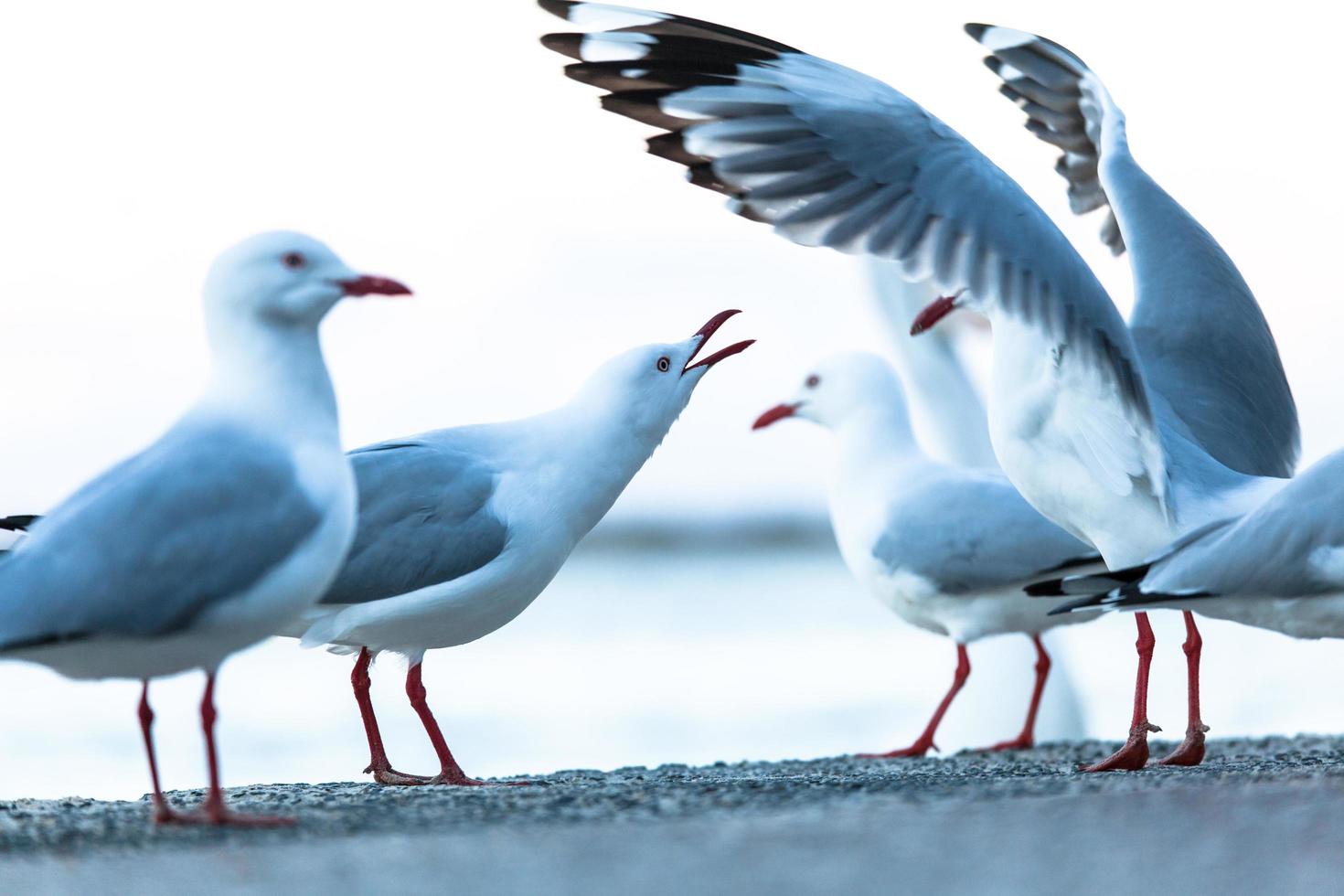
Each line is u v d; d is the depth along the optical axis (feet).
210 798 26.78
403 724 75.36
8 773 62.18
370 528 36.01
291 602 25.84
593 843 23.71
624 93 36.99
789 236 34.58
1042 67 44.42
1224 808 26.07
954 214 33.47
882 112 35.12
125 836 25.81
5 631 24.13
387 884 21.22
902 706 81.30
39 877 22.54
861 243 33.81
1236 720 74.84
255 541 25.18
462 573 36.52
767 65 36.09
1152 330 40.34
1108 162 42.45
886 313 66.08
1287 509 31.71
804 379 54.80
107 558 24.45
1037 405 35.68
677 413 39.52
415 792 32.99
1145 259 41.34
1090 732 64.80
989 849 22.67
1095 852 22.40
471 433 38.42
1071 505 36.29
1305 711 76.69
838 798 28.58
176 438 26.02
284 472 25.88
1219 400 39.22
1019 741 54.03
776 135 35.27
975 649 63.00
